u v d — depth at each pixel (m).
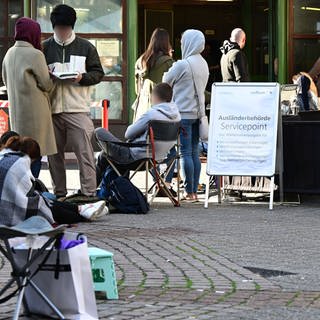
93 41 26.84
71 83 16.45
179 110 17.38
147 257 11.97
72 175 22.64
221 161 17.09
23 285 8.47
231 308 9.29
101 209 14.93
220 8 31.00
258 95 17.14
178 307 9.33
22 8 27.77
